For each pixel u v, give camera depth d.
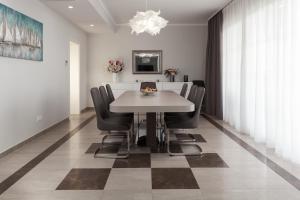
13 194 2.77
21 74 4.57
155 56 9.38
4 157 3.98
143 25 4.68
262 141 4.83
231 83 6.45
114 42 9.37
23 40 4.55
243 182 3.07
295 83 3.69
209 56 8.38
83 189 2.89
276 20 4.34
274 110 4.44
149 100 4.32
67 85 7.23
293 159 3.69
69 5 5.62
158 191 2.84
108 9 7.19
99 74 9.47
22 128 4.63
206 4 6.78
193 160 3.86
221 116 7.35
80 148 4.48
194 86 5.27
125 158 3.96
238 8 6.02
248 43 5.45
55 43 6.25
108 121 4.04
